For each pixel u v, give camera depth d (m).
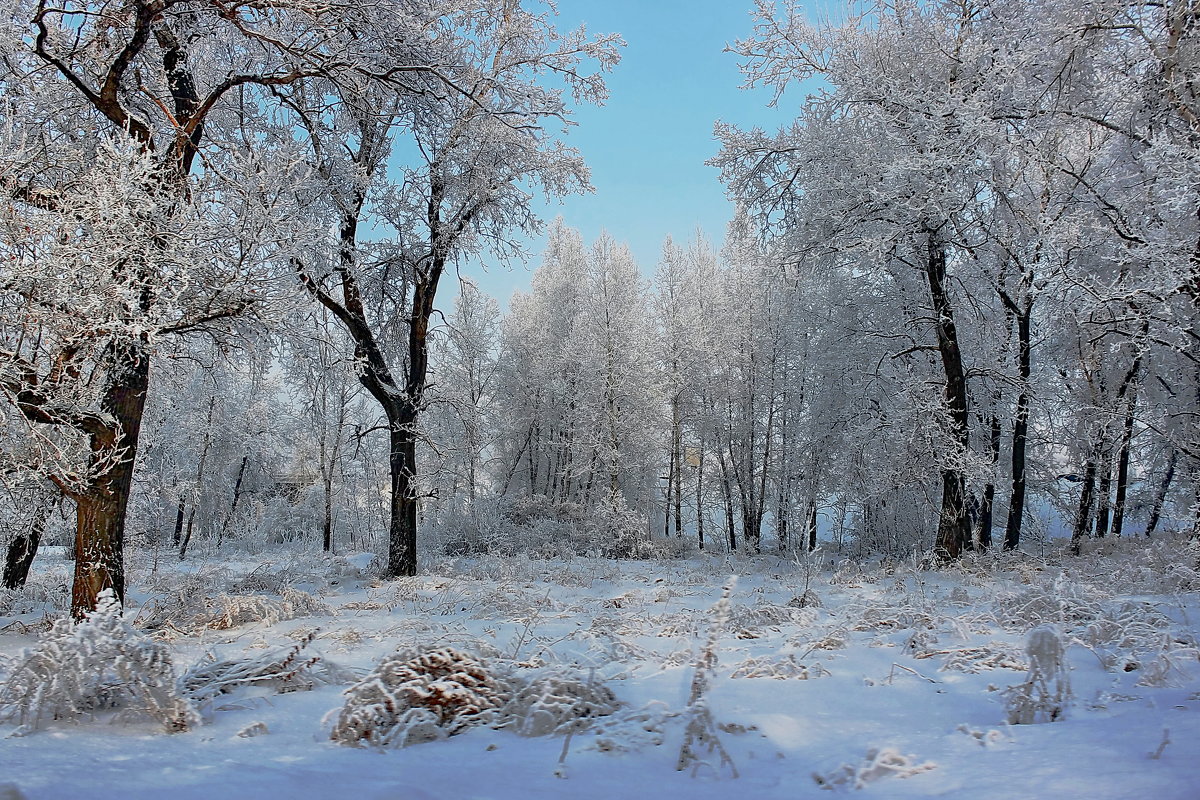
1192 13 9.57
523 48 12.47
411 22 9.79
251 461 30.09
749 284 22.62
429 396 13.47
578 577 11.71
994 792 2.09
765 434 23.23
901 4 12.62
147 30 7.49
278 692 4.07
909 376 13.74
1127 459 15.82
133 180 5.92
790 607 7.16
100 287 5.73
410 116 12.14
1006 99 11.78
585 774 2.44
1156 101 10.66
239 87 10.19
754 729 3.02
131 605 8.38
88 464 6.48
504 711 3.36
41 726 3.21
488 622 7.11
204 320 6.97
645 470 25.56
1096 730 2.80
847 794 2.21
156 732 3.19
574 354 26.28
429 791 2.18
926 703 3.58
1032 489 16.03
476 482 27.52
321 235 7.60
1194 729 2.68
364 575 12.63
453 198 12.78
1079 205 11.68
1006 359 13.64
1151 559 9.54
